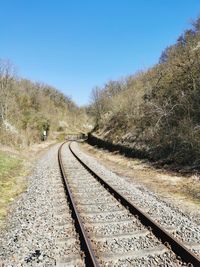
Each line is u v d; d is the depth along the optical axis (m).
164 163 18.12
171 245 6.51
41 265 5.92
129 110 31.55
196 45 25.72
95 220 8.38
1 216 9.43
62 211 9.33
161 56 34.97
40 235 7.39
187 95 20.61
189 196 11.57
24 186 14.04
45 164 22.11
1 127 31.67
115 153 27.75
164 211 9.20
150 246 6.58
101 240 6.94
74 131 102.88
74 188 12.76
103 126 45.84
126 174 17.27
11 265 6.02
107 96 56.38
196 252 6.32
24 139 34.75
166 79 26.41
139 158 21.91
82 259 6.05
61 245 6.75
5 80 41.28
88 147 43.50
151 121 24.11
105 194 11.55
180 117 20.34
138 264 5.82
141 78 37.88
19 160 22.62
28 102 58.78
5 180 14.97
